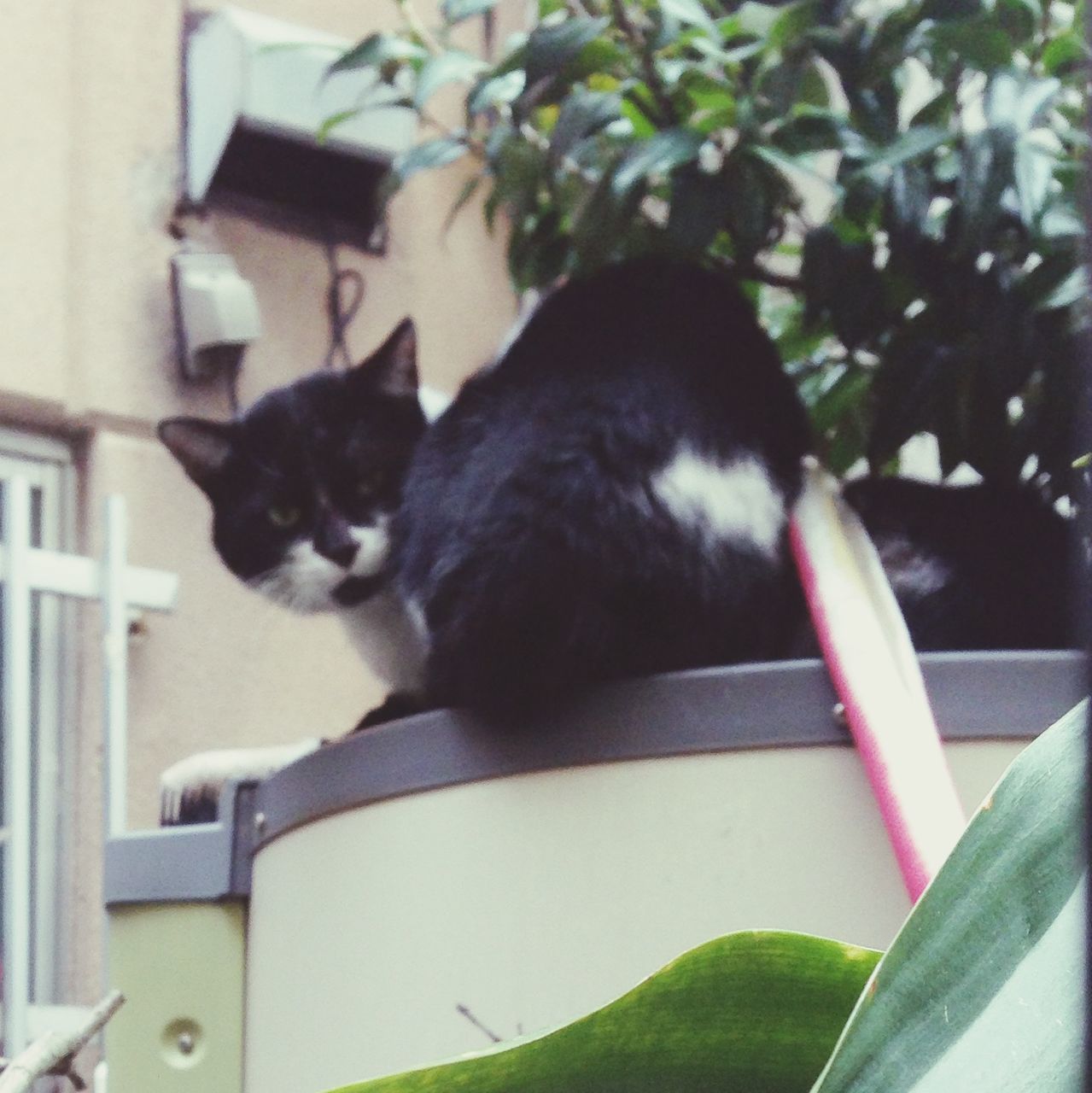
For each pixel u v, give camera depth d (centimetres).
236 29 254
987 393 143
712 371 141
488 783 102
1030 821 54
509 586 122
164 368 254
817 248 140
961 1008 52
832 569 108
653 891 96
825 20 138
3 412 242
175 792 164
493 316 287
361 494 188
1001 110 129
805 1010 57
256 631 256
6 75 244
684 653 125
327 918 108
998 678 96
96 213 251
